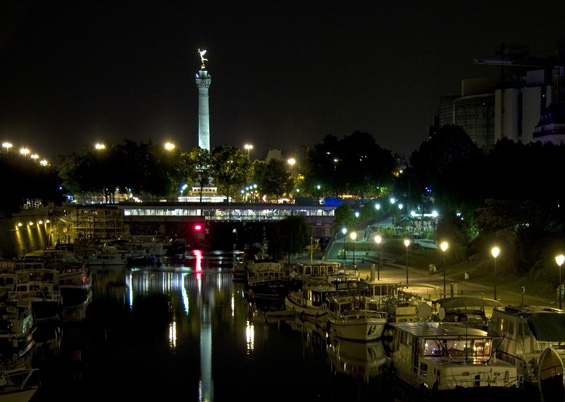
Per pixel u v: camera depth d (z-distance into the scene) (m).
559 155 100.31
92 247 149.12
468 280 87.19
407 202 165.88
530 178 98.31
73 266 97.06
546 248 80.06
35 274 85.12
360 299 67.50
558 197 91.62
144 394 51.53
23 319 62.53
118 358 61.62
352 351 61.31
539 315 46.84
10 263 95.06
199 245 197.38
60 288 89.94
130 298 96.44
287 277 100.19
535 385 43.56
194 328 74.19
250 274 104.62
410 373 47.31
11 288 79.38
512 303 68.38
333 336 65.25
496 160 107.12
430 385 44.19
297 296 81.44
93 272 131.00
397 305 64.31
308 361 59.56
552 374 41.47
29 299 74.94
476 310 59.47
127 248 152.75
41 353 63.59
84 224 188.50
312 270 92.69
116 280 117.94
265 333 71.12
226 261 154.38
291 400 49.75
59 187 193.25
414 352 46.81
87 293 95.88
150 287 108.31
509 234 87.94
